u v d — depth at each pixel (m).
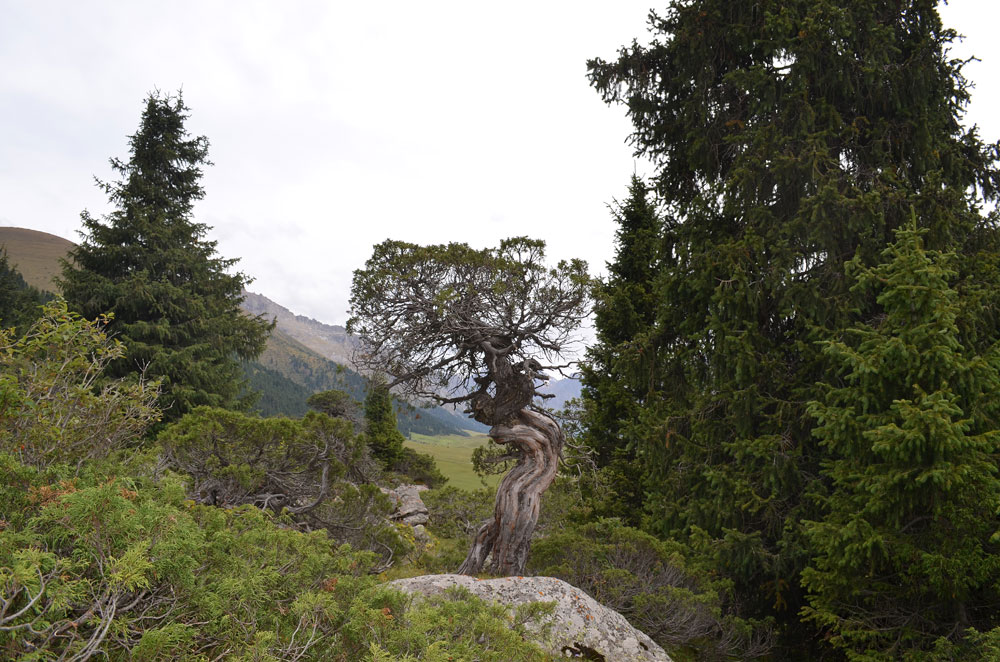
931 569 7.03
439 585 8.32
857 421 7.84
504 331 11.70
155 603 3.46
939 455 6.74
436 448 139.75
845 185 11.53
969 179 12.49
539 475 12.38
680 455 12.59
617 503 17.20
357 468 16.22
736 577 11.06
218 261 28.52
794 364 11.73
